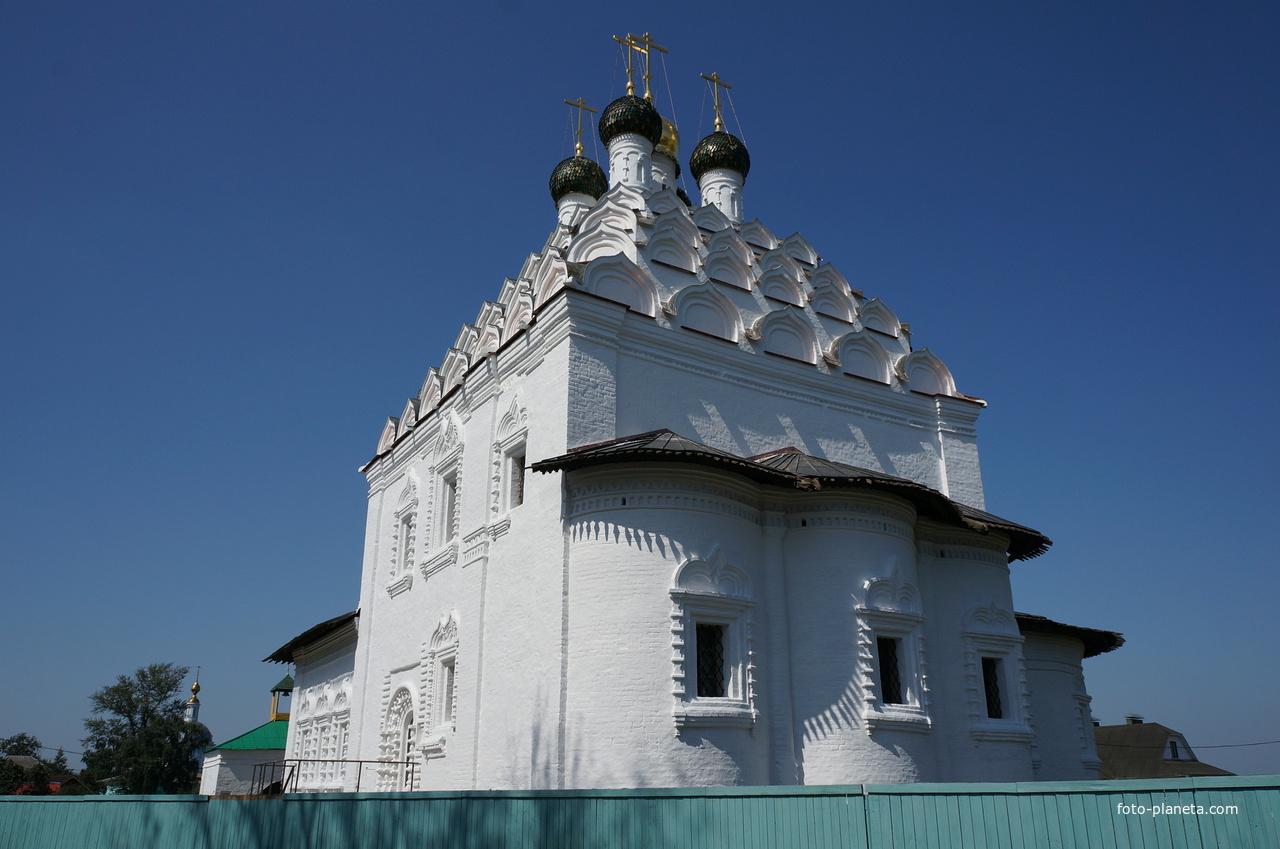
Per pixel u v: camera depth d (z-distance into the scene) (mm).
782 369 18922
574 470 15320
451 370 22641
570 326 16250
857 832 8391
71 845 14609
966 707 16938
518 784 14617
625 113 24859
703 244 19594
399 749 20250
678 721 13586
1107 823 7191
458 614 18250
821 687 14992
